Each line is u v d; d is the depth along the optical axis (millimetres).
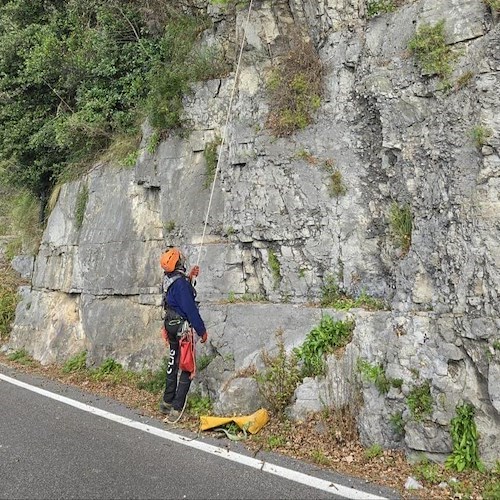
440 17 5855
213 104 8367
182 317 6285
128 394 7496
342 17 6969
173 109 8719
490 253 5047
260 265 7422
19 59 12477
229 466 4980
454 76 5668
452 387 5035
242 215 7535
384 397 5363
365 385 5527
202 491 4512
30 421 6375
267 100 7512
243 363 6559
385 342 5656
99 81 11219
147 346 8305
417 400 5145
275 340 6508
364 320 5969
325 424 5574
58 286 10570
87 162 11008
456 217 5391
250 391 6215
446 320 5242
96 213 9977
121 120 10602
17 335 11180
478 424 4836
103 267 9383
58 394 7590
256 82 7707
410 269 5727
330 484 4605
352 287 6570
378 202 6520
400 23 6328
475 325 4992
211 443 5551
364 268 6527
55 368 9359
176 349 6348
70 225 10617
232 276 7633
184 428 6020
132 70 10961
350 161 6738
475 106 5398
